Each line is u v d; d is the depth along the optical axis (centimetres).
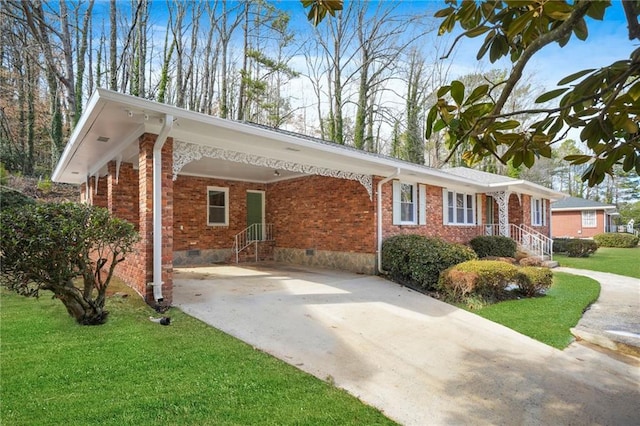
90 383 306
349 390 332
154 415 265
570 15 134
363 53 2236
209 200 1161
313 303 627
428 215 1160
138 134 568
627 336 500
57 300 557
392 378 365
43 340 393
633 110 165
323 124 2531
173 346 396
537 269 812
